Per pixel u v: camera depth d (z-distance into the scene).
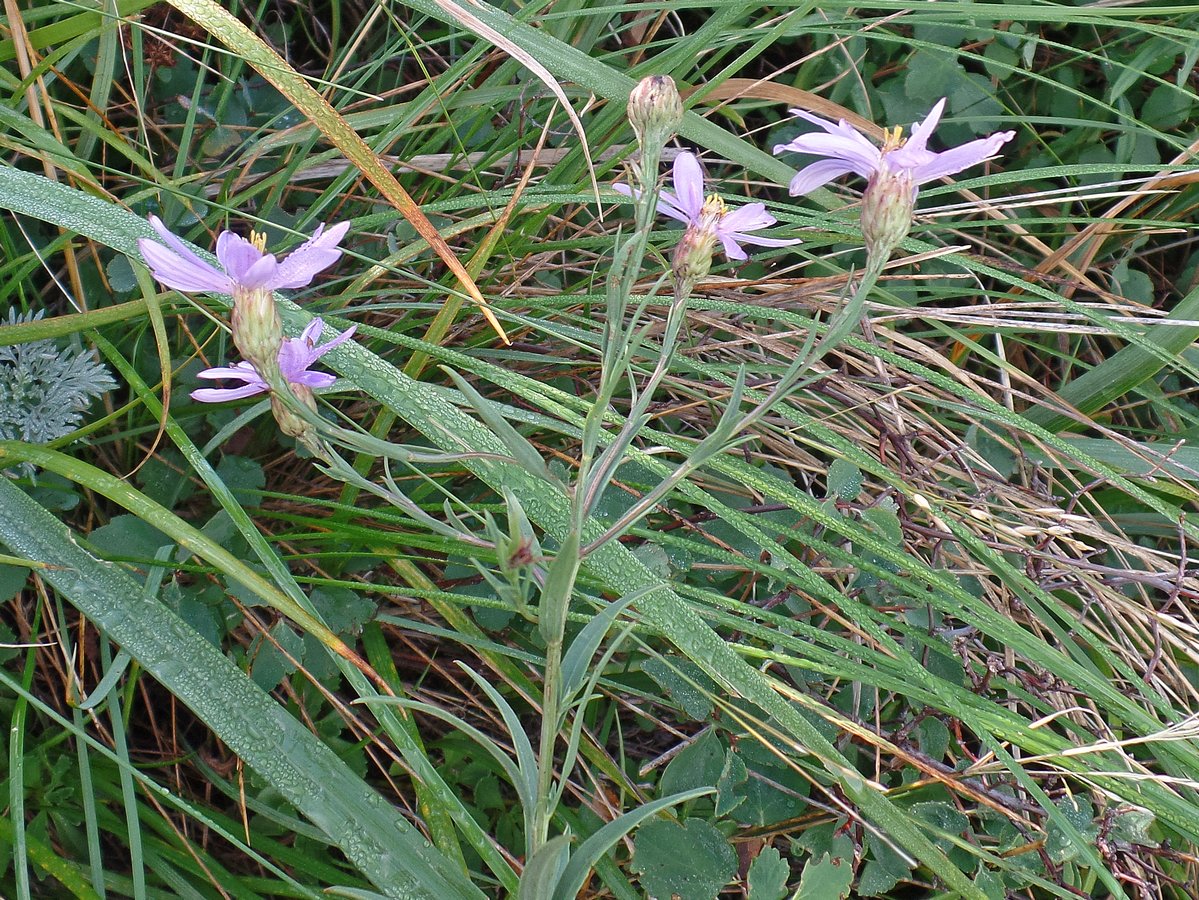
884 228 0.22
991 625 0.34
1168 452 0.43
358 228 0.39
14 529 0.31
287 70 0.30
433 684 0.39
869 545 0.34
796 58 0.51
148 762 0.35
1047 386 0.50
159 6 0.44
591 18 0.44
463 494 0.39
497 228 0.36
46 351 0.35
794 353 0.42
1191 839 0.32
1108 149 0.50
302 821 0.35
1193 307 0.42
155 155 0.44
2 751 0.34
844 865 0.31
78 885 0.30
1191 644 0.38
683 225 0.44
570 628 0.36
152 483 0.38
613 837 0.25
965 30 0.47
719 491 0.40
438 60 0.49
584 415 0.36
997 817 0.35
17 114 0.34
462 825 0.30
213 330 0.39
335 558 0.37
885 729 0.37
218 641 0.34
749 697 0.31
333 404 0.41
